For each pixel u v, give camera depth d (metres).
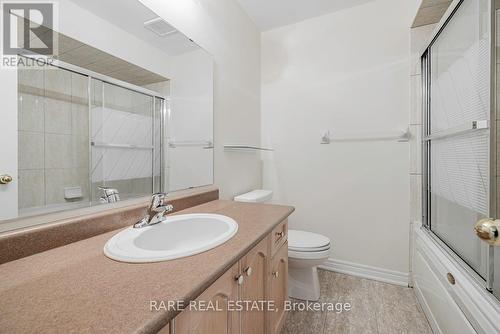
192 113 1.43
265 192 2.07
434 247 1.39
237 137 1.98
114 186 0.99
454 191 1.24
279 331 1.27
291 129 2.32
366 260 2.03
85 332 0.39
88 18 0.88
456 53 1.20
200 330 0.63
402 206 1.91
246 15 2.13
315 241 1.71
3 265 0.64
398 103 1.91
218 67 1.70
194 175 1.46
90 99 0.89
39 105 0.75
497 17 0.90
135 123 1.08
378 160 1.98
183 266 0.63
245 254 0.82
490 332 0.78
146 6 1.13
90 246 0.77
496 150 0.92
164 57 1.23
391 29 1.92
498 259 0.88
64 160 0.81
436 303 1.31
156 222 1.00
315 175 2.22
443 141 1.39
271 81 2.40
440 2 1.54
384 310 1.58
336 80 2.12
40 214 0.75
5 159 0.67
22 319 0.43
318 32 2.19
